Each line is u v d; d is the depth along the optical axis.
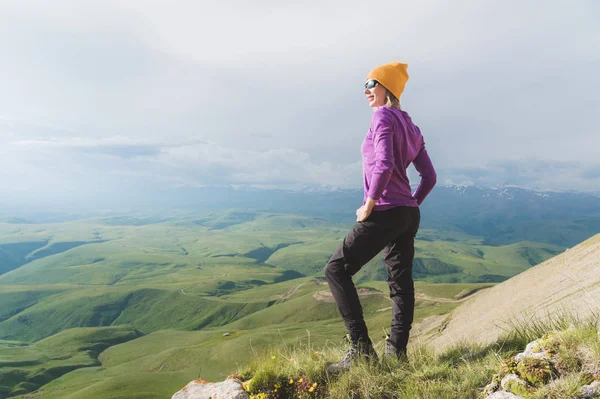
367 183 3.51
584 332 2.55
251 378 3.56
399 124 3.37
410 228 3.49
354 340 3.47
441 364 3.21
